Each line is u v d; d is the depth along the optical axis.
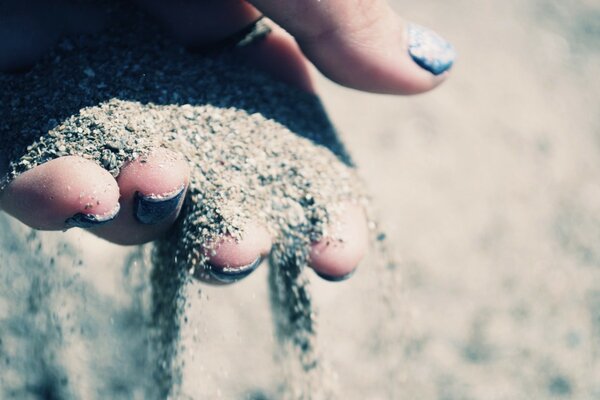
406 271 0.32
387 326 0.30
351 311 0.30
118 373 0.28
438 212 0.34
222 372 0.28
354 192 0.24
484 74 0.40
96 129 0.21
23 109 0.22
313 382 0.26
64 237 0.28
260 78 0.25
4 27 0.23
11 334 0.28
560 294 0.33
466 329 0.32
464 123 0.38
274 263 0.24
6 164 0.21
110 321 0.29
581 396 0.31
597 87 0.41
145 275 0.26
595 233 0.35
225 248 0.21
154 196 0.21
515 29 0.43
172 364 0.25
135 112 0.22
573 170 0.37
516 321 0.32
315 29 0.24
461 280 0.33
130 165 0.21
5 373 0.27
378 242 0.26
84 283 0.29
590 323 0.32
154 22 0.24
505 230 0.34
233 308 0.30
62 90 0.22
